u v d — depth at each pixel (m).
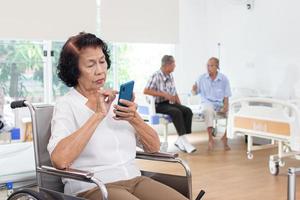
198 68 6.27
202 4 6.23
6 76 4.96
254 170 3.95
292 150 3.91
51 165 1.73
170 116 4.81
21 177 2.11
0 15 4.59
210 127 4.97
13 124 3.53
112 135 1.73
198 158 4.47
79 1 5.08
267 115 3.85
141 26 5.57
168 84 4.92
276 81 5.30
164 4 5.72
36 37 4.85
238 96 5.64
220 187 3.40
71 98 1.73
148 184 1.72
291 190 1.63
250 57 5.64
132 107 1.74
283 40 5.18
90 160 1.67
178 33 5.89
